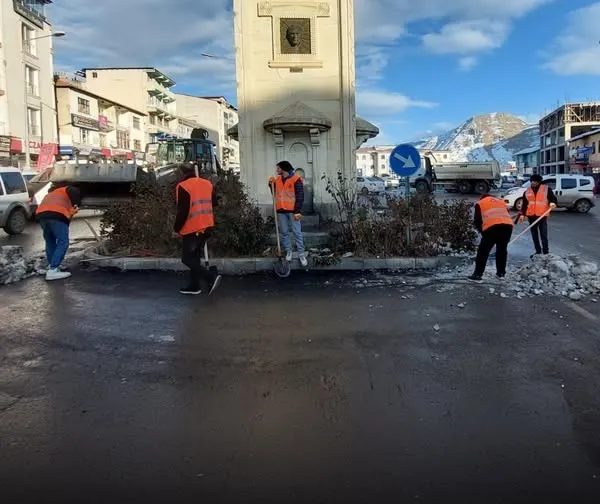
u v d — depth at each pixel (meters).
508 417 3.50
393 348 4.85
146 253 9.30
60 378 4.18
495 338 5.12
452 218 9.93
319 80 12.09
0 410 3.62
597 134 66.62
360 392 3.91
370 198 13.18
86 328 5.51
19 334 5.31
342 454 3.05
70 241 12.65
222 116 88.75
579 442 3.17
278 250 8.52
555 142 93.56
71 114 43.75
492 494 2.66
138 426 3.39
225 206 9.27
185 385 4.05
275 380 4.14
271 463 2.96
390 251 9.18
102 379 4.16
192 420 3.48
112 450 3.09
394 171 9.72
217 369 4.38
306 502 2.61
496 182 45.84
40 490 2.70
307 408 3.65
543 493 2.67
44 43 40.34
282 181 8.46
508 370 4.31
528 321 5.67
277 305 6.44
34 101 38.94
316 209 12.07
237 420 3.48
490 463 2.95
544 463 2.94
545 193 9.98
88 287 7.48
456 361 4.52
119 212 9.88
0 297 6.90
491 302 6.52
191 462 2.97
